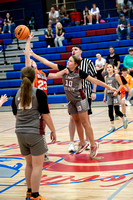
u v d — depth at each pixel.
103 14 15.70
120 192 3.17
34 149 2.87
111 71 6.32
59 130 6.93
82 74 4.15
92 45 13.12
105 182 3.51
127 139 5.60
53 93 11.91
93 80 4.18
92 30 13.86
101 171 3.93
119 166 4.08
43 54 13.69
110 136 5.93
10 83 12.59
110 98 6.32
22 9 16.70
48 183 3.61
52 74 4.29
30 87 2.89
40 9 16.72
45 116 2.95
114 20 14.62
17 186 3.59
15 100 3.03
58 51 13.50
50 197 3.18
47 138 6.24
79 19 15.18
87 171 3.97
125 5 13.12
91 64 4.77
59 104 11.06
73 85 4.20
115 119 7.86
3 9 17.17
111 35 13.23
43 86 4.25
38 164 2.91
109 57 10.84
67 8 16.27
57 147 5.41
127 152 4.73
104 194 3.14
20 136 2.88
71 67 4.16
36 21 16.45
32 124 2.87
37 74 4.21
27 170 3.04
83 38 13.61
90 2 15.82
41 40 14.66
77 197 3.12
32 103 2.88
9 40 15.02
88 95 4.72
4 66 13.66
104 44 12.95
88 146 5.10
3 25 16.28
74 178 3.74
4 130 7.50
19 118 2.94
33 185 2.87
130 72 10.38
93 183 3.51
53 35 14.30
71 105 4.41
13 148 5.59
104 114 8.59
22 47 14.81
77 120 4.51
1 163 4.61
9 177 3.94
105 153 4.77
